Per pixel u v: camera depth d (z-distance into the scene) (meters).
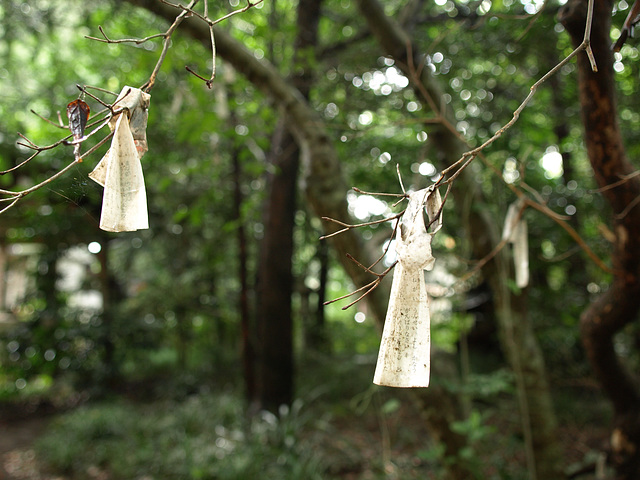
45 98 6.85
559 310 5.62
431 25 5.95
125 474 5.15
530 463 3.37
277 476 4.74
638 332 5.93
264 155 6.65
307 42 5.84
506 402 5.73
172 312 9.69
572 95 4.77
